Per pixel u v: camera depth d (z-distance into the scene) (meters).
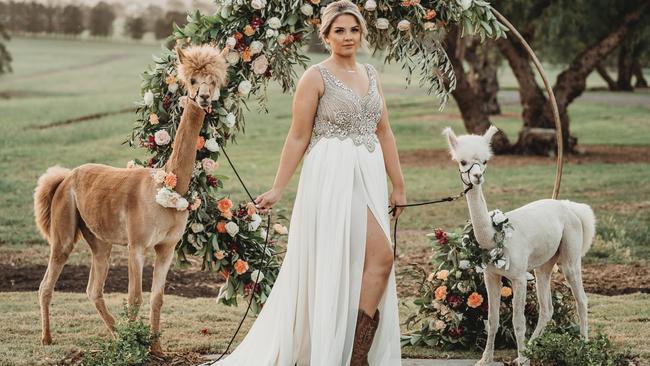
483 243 5.63
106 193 6.05
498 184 15.52
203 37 6.14
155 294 5.96
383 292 5.01
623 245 10.48
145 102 6.16
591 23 19.41
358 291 4.92
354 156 5.04
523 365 5.58
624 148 21.00
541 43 25.86
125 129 23.12
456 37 18.11
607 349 5.62
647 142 22.19
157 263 6.02
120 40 57.94
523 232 5.69
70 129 22.88
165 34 58.06
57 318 7.12
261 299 6.47
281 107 29.44
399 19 6.16
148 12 58.41
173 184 5.74
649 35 19.03
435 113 28.91
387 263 4.98
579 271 6.04
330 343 4.82
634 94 37.59
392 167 5.44
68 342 6.34
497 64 24.02
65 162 17.91
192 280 9.06
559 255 6.04
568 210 6.05
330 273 4.88
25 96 32.66
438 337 6.43
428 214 12.88
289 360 5.11
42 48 51.38
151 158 6.41
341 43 5.07
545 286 6.04
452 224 12.08
